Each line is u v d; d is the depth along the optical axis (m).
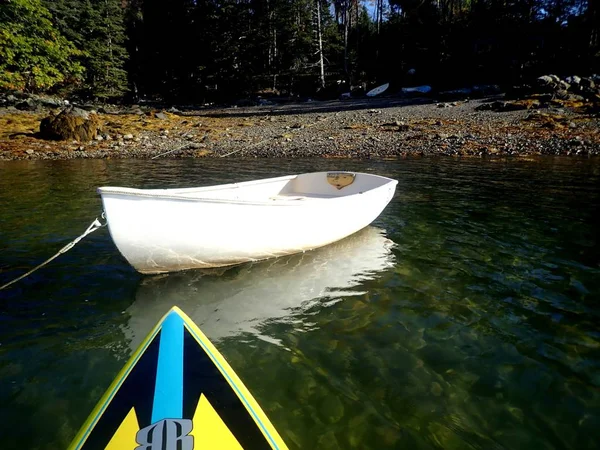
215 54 45.12
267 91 46.88
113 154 15.89
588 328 3.87
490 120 18.59
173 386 2.47
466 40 37.22
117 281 4.88
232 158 14.58
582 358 3.45
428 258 5.51
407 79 39.44
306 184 7.40
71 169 12.80
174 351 2.74
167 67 47.91
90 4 40.56
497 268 5.16
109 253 5.72
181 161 14.18
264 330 3.91
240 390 2.49
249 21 45.97
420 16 40.66
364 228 6.75
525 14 35.88
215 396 2.43
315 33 44.53
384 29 45.91
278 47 46.19
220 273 5.11
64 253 5.71
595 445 2.62
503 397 3.03
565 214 7.14
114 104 41.38
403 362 3.42
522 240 6.04
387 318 4.09
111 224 4.27
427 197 8.52
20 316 4.15
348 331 3.87
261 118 26.11
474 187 9.21
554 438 2.68
